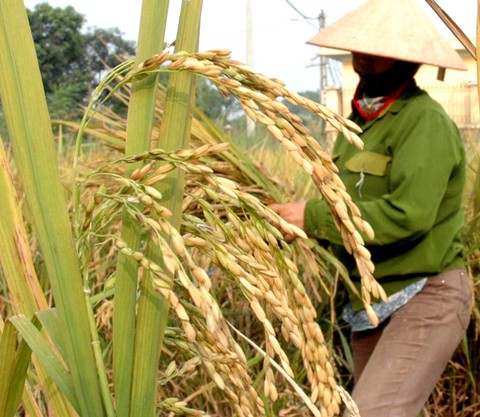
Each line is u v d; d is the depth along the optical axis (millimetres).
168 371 1350
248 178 3420
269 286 1157
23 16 1179
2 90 1187
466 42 1482
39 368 1363
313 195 4465
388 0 3242
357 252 1184
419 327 2910
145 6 1249
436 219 2963
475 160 4648
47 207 1199
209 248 1147
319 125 5867
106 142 3533
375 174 2998
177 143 1261
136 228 1230
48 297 3537
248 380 1244
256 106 1097
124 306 1234
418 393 2861
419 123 2895
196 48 1279
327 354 1254
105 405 1253
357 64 3158
